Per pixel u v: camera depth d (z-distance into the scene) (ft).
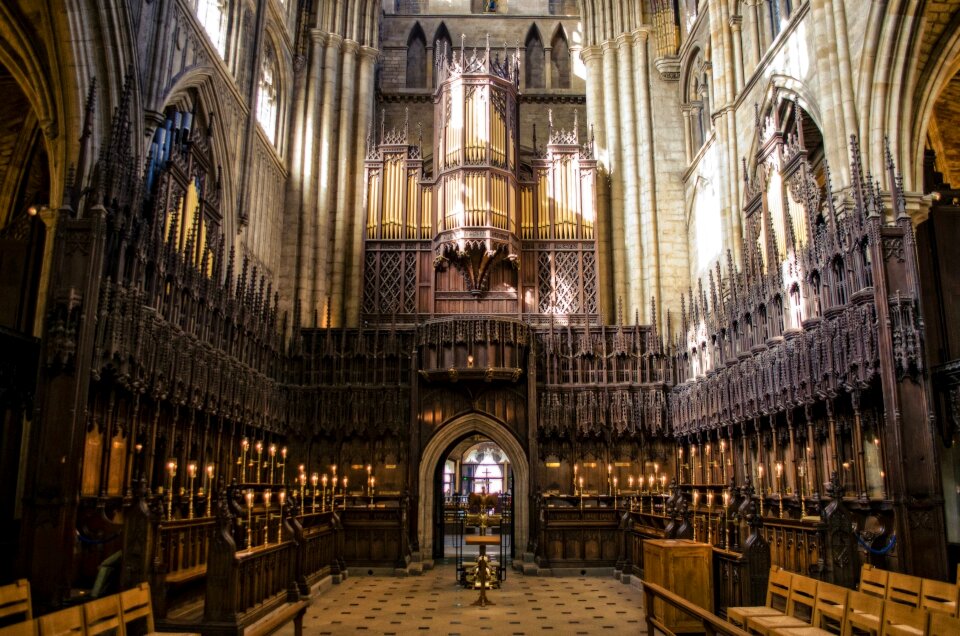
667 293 100.63
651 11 110.73
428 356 88.79
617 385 90.74
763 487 62.39
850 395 54.75
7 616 27.02
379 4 116.06
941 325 63.52
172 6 65.57
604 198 106.22
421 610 53.83
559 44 129.70
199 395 61.36
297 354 91.15
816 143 77.30
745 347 70.44
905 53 57.82
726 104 85.66
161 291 54.85
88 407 47.50
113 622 27.04
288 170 103.30
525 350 91.35
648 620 42.16
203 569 47.19
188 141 64.75
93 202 46.19
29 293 68.80
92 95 48.39
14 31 56.59
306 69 107.04
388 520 78.79
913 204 56.95
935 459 45.44
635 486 88.79
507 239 98.17
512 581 71.26
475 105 102.22
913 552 44.19
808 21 68.18
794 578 34.01
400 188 104.53
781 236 67.67
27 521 40.47
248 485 70.28
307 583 57.11
